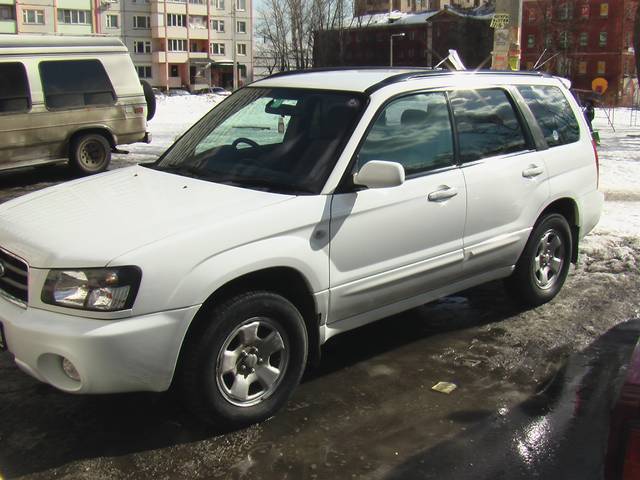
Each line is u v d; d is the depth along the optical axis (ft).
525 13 272.31
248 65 317.42
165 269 11.12
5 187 37.73
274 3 241.14
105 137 41.01
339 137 13.92
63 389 11.32
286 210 12.57
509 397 13.96
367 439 12.27
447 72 16.48
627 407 7.46
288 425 12.70
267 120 15.33
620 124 95.76
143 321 10.98
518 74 18.53
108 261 10.90
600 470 11.41
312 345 13.65
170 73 296.92
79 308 10.91
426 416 13.12
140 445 11.94
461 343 16.66
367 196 13.71
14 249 11.85
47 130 38.11
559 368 15.34
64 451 11.71
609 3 254.88
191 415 12.94
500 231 16.84
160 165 15.84
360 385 14.38
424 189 14.79
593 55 260.01
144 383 11.27
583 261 23.15
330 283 13.30
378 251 14.03
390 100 14.69
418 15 313.73
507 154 17.24
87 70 39.68
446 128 15.76
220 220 11.92
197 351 11.66
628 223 27.78
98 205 12.92
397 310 15.07
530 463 11.61
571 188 18.88
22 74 37.06
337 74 16.15
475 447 12.08
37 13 255.91
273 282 12.94
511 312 18.72
